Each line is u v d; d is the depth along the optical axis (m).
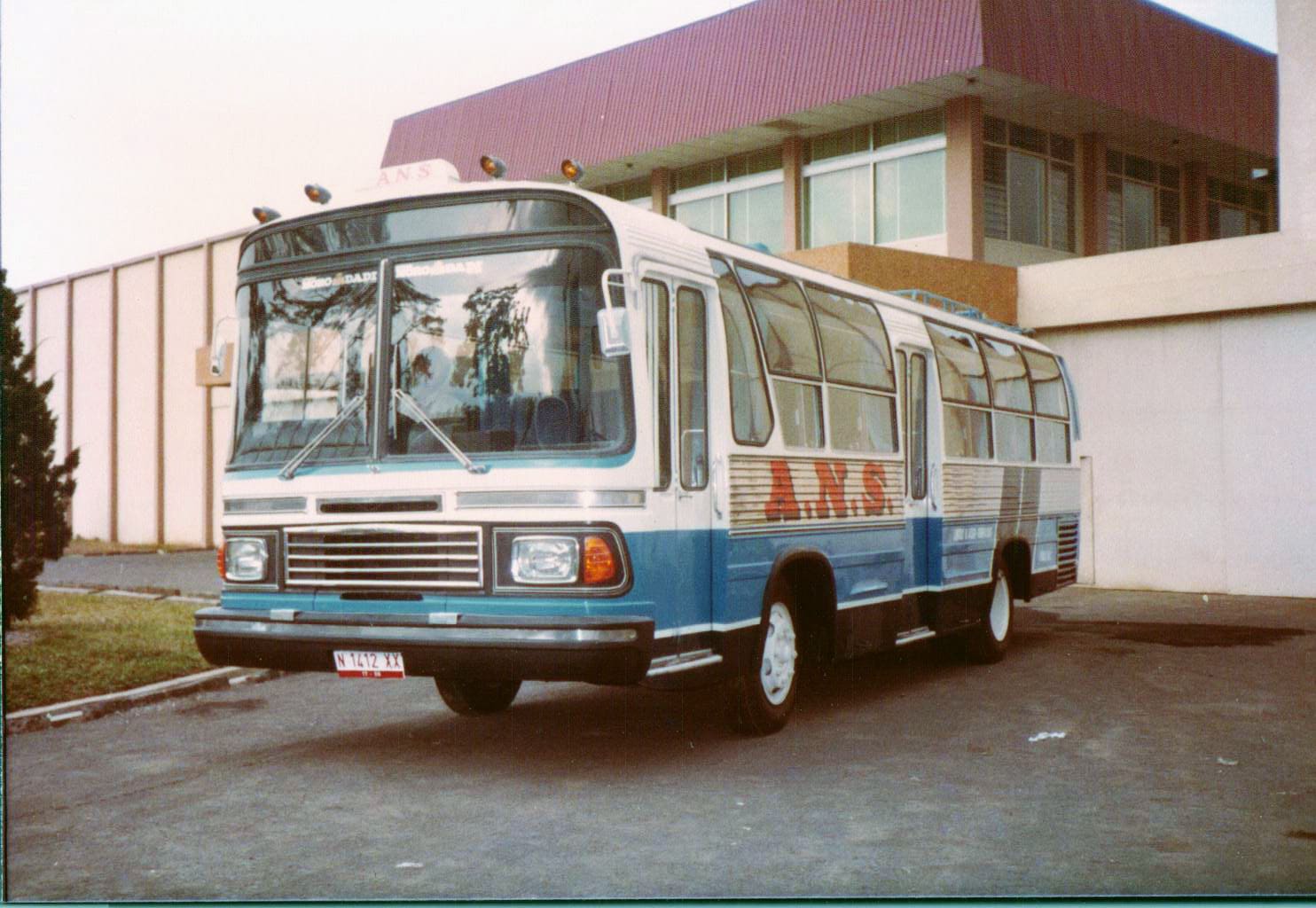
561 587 6.41
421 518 6.69
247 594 7.23
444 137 25.66
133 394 31.56
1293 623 14.78
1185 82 23.98
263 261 7.55
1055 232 23.83
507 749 7.89
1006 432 12.35
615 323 6.30
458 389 6.82
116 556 26.23
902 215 22.81
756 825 6.13
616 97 24.47
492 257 6.90
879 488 9.56
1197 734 8.35
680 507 7.03
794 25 22.47
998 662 11.77
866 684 10.56
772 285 8.36
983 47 19.77
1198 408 18.61
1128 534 19.28
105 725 8.98
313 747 8.12
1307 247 17.28
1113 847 5.78
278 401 7.34
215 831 6.16
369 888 5.24
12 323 12.46
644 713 9.10
